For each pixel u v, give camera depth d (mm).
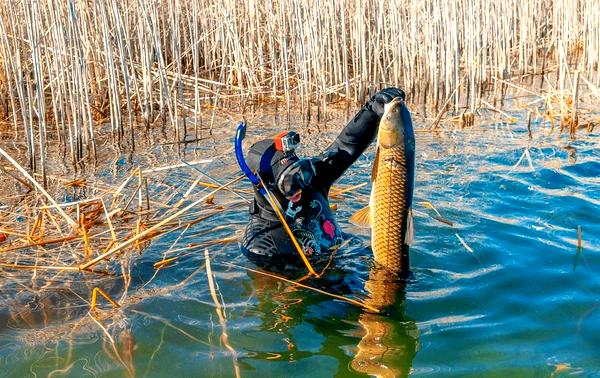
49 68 8602
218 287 4164
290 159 4266
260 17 12703
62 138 8594
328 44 11344
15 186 6781
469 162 7098
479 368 3168
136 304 3982
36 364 3328
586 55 12992
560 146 7703
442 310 3789
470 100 10477
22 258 4754
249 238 4594
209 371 3215
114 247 4758
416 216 5293
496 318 3678
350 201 5762
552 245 4664
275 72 11227
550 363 3191
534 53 13297
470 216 5301
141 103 10109
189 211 5582
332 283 4133
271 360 3307
